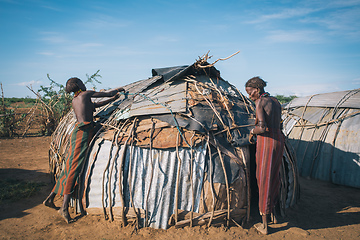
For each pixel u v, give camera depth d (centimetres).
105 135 441
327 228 410
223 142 420
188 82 514
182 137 406
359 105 661
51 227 396
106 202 405
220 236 374
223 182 389
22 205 480
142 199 393
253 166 532
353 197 550
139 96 498
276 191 401
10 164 763
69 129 557
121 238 366
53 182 597
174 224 392
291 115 812
